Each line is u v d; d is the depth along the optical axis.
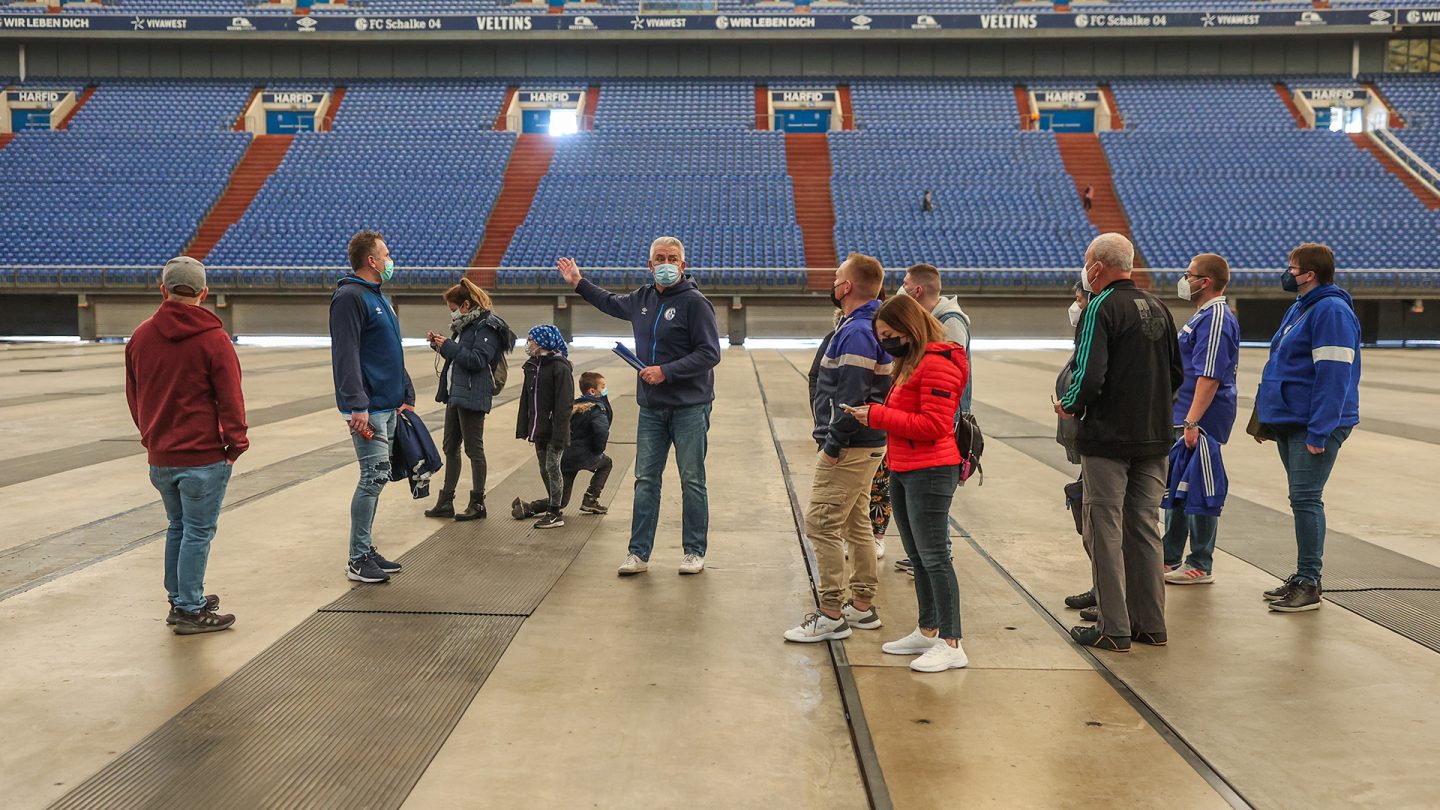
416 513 7.43
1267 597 5.34
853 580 4.96
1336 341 5.03
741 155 39.47
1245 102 41.28
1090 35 40.88
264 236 34.19
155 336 4.68
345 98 42.47
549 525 6.98
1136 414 4.55
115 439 10.80
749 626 4.97
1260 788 3.32
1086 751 3.58
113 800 3.20
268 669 4.32
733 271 32.28
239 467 9.13
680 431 5.84
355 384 5.37
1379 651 4.62
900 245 33.78
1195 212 35.03
